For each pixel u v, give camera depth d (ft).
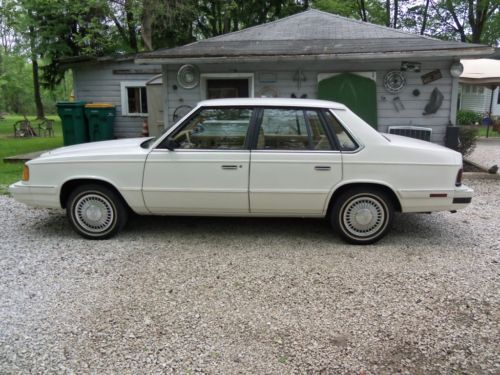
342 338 9.86
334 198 15.65
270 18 75.31
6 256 14.73
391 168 15.05
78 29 59.88
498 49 57.62
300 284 12.53
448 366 8.91
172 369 8.80
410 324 10.43
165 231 17.35
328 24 35.68
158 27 62.28
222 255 14.76
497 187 25.52
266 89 31.12
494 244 15.85
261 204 15.57
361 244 15.74
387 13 94.32
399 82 29.94
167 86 31.89
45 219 19.22
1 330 10.18
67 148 17.15
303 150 15.24
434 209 15.38
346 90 30.48
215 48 31.32
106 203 16.20
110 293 12.00
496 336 9.93
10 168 31.81
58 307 11.23
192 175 15.48
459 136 32.99
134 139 18.30
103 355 9.24
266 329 10.21
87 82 45.91
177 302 11.48
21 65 70.18
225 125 15.52
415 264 13.98
